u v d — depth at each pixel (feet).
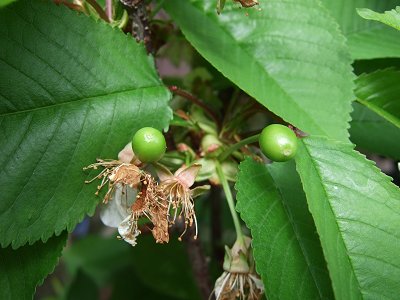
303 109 0.48
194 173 0.47
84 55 0.46
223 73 0.48
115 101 0.47
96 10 0.50
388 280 0.40
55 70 0.45
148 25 0.52
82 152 0.45
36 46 0.45
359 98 0.53
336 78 0.49
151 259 0.84
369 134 0.59
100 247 1.02
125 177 0.45
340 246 0.41
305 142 0.44
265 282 0.42
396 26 0.43
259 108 0.53
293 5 0.51
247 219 0.43
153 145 0.43
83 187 0.46
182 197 0.47
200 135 0.54
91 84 0.46
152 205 0.46
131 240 0.47
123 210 0.47
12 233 0.44
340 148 0.44
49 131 0.45
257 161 0.47
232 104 0.58
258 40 0.51
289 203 0.45
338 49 0.50
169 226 0.47
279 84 0.49
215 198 0.76
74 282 0.90
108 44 0.47
